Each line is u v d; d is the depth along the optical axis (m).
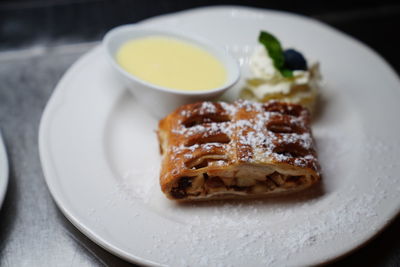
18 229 0.33
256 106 0.36
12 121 0.40
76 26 0.49
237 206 0.34
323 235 0.31
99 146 0.36
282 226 0.32
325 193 0.35
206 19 0.46
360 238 0.31
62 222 0.34
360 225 0.32
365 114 0.39
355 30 0.50
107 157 0.36
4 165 0.34
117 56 0.40
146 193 0.34
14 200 0.35
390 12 0.52
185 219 0.33
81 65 0.42
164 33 0.41
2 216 0.34
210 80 0.39
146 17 0.50
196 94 0.37
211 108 0.35
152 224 0.32
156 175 0.36
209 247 0.31
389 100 0.40
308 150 0.34
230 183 0.34
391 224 0.33
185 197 0.34
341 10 0.52
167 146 0.35
